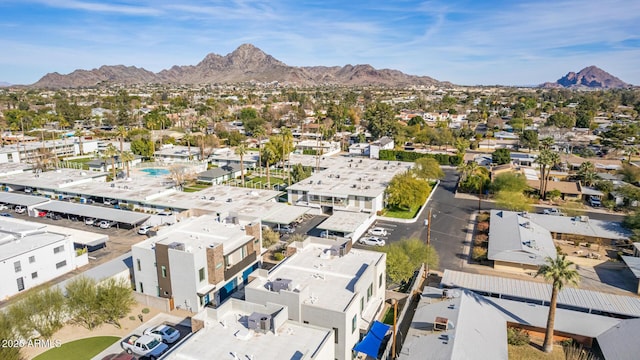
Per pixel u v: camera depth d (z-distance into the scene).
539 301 48.03
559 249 65.44
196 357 29.50
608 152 139.62
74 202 91.44
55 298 43.88
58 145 145.00
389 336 41.97
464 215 83.81
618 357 36.78
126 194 88.75
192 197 87.31
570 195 94.19
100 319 44.91
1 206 90.62
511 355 40.53
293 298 35.97
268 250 64.88
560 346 41.94
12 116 197.62
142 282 49.97
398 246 58.16
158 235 53.00
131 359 37.78
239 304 35.16
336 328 34.78
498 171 105.44
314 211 85.19
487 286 50.34
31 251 53.81
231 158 131.25
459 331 38.62
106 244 69.31
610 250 66.50
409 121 199.38
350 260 45.78
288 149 123.56
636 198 87.00
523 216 74.44
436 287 53.75
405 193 83.31
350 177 98.12
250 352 29.94
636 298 47.06
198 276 46.50
